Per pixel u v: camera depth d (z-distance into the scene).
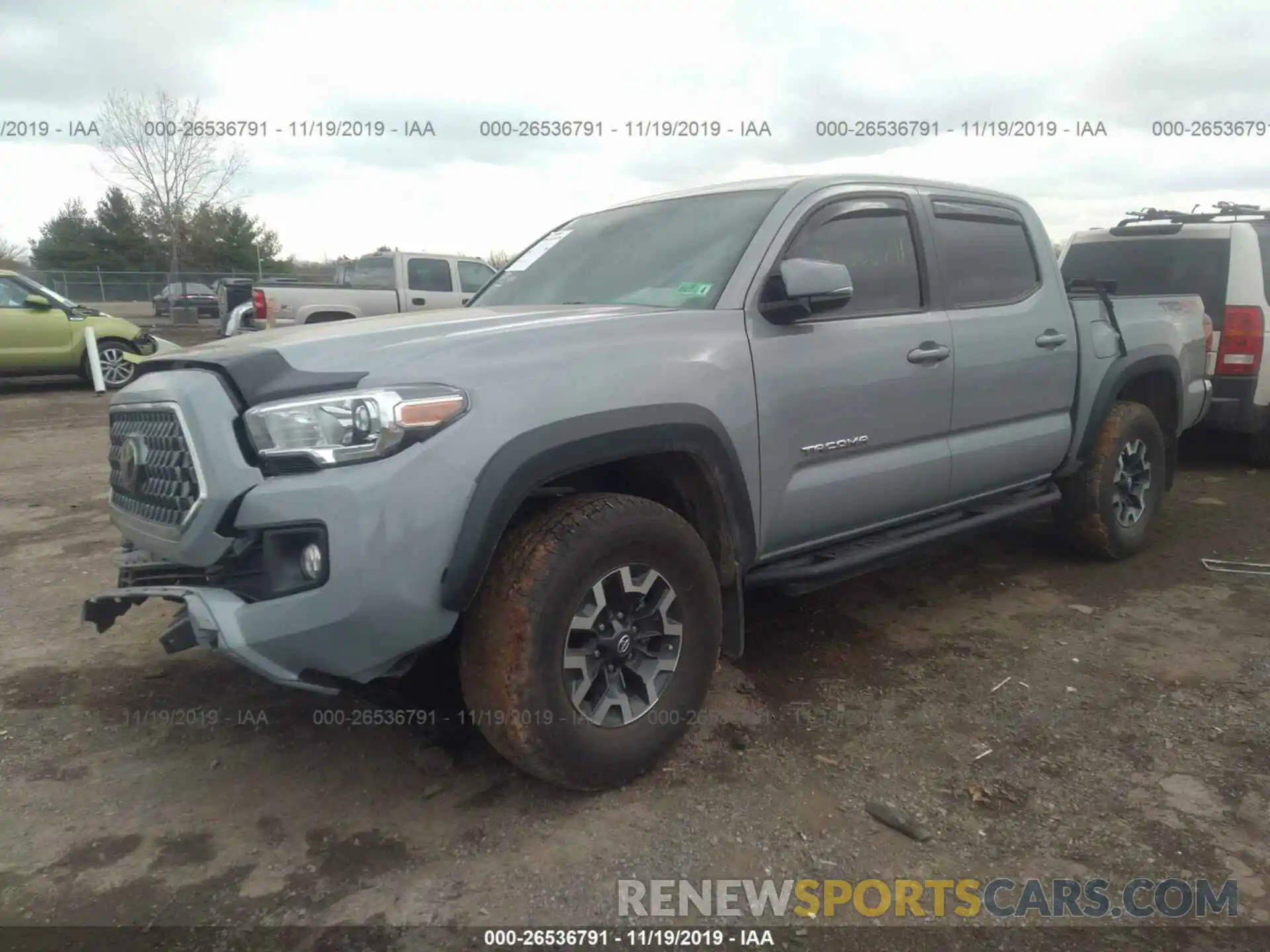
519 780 3.02
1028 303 4.52
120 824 2.79
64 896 2.48
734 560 3.25
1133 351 5.08
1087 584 4.92
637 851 2.67
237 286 20.50
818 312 3.29
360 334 2.87
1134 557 5.38
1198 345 5.66
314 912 2.42
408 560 2.48
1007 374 4.31
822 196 3.71
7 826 2.78
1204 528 5.96
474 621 2.69
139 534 2.93
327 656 2.53
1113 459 4.98
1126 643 4.14
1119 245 7.93
